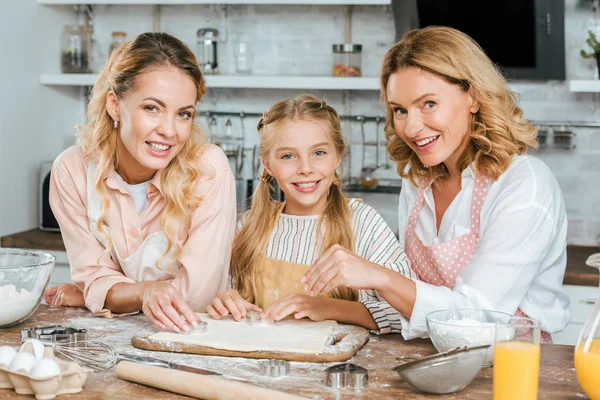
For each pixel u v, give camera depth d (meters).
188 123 1.77
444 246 1.82
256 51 3.82
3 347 1.34
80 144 1.92
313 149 1.92
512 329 1.20
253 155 3.72
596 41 3.38
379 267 1.58
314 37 3.77
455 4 3.38
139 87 1.69
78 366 1.31
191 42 3.86
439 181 1.91
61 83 3.61
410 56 1.68
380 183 3.71
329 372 1.32
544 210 1.67
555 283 1.83
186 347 1.50
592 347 1.24
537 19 3.36
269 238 2.01
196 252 1.86
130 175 1.89
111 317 1.81
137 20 3.90
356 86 3.41
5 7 3.33
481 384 1.35
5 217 3.38
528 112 3.59
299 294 1.76
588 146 3.55
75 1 3.58
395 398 1.27
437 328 1.38
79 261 1.91
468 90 1.71
